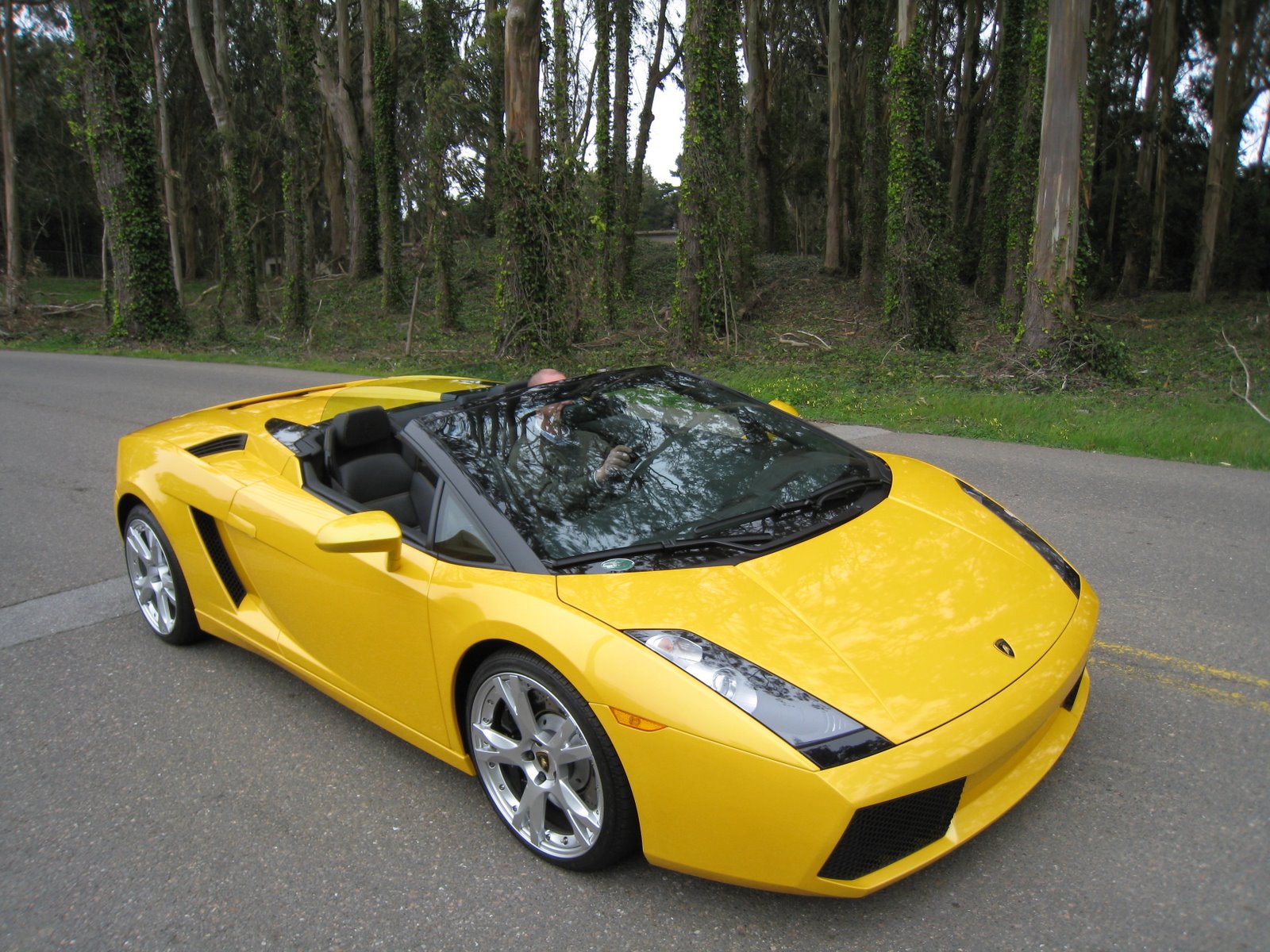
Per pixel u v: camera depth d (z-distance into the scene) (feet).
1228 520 18.61
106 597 16.46
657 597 8.46
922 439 29.01
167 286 71.77
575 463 10.82
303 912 8.34
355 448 12.09
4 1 90.17
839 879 7.32
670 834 7.71
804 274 107.45
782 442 12.05
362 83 127.03
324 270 138.10
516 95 51.67
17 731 11.91
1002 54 88.12
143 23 67.87
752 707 7.38
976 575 9.30
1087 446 27.22
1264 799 9.17
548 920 8.06
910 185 62.64
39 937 8.20
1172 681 11.71
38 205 178.70
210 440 14.12
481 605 8.92
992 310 87.56
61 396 40.65
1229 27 94.99
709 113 57.47
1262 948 7.25
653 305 91.35
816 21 136.56
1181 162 125.70
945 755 7.29
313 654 11.53
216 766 10.94
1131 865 8.32
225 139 92.48
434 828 9.55
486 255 127.44
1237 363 54.90
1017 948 7.41
